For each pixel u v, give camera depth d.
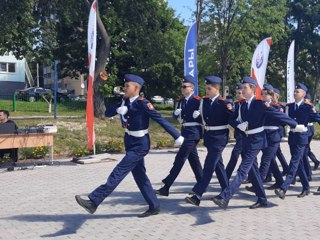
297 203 8.18
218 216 7.30
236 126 7.34
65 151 14.45
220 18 25.77
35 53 22.39
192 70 14.00
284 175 10.29
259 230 6.54
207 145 7.54
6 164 12.12
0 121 11.86
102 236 6.31
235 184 7.06
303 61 40.31
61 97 39.91
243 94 7.44
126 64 37.06
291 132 8.50
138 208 7.80
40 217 7.28
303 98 8.62
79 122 18.53
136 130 6.87
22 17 19.56
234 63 27.72
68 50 35.81
